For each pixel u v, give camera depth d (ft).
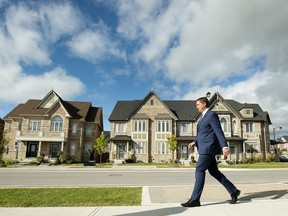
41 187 31.37
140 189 27.55
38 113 123.24
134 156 122.72
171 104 136.98
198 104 18.75
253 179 45.34
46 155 119.24
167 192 25.05
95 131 133.69
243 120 129.39
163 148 124.36
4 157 123.95
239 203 17.71
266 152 128.88
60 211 16.42
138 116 126.21
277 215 14.26
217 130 17.16
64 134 121.08
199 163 17.38
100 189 27.78
